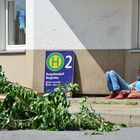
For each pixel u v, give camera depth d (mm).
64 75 16625
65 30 16750
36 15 16828
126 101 15039
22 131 11117
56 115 10938
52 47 16781
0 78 11492
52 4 16750
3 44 18047
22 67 17297
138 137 10438
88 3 16609
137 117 12406
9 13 18047
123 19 16562
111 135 10656
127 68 16531
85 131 11109
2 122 11258
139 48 16562
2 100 11438
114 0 16516
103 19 16594
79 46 16688
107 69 16609
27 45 17109
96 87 16656
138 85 15789
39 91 16797
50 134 10688
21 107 11289
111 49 16609
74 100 15391
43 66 16781
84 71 16703
